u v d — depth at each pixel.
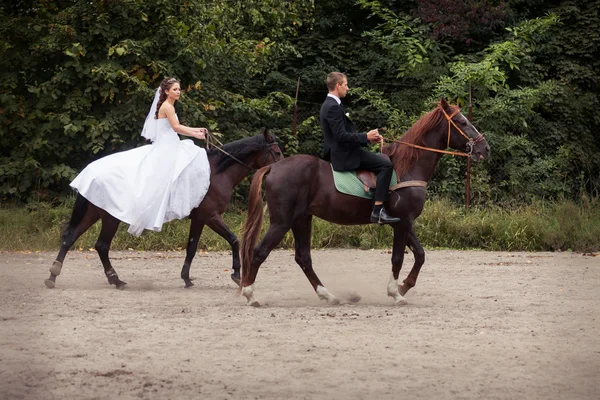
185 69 17.53
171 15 17.58
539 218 16.16
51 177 17.47
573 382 5.49
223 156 10.52
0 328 7.21
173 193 10.03
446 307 8.66
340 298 9.47
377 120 20.25
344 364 5.89
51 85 17.16
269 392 5.17
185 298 9.26
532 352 6.37
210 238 15.13
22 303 8.67
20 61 17.67
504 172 19.08
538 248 15.54
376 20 22.44
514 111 19.44
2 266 12.10
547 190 19.39
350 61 21.77
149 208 9.88
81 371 5.68
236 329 7.21
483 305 8.81
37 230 15.69
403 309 8.48
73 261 12.98
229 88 19.88
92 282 10.69
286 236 15.17
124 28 17.17
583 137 21.28
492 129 19.41
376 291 10.09
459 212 16.53
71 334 6.95
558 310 8.48
